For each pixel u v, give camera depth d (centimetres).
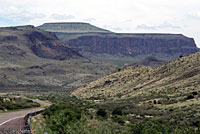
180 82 9406
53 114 4328
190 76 9612
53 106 5103
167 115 5409
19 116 4500
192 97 6944
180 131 3741
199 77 9038
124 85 13188
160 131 3806
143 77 13075
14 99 7769
